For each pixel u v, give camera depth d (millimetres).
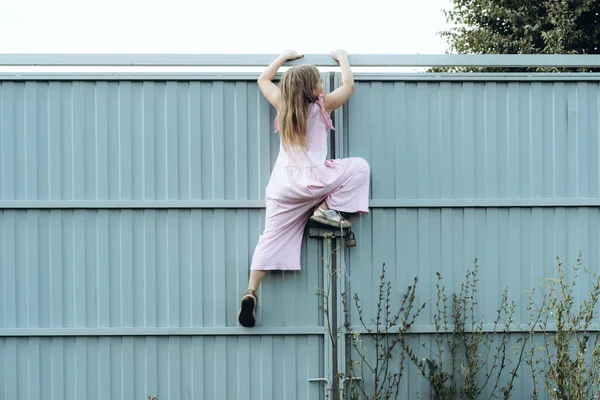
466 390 4602
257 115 4711
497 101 4793
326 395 4680
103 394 4668
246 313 4531
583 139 4820
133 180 4680
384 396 4742
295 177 4496
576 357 4492
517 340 4820
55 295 4652
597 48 12102
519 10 12391
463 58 4742
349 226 4629
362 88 4742
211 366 4703
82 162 4664
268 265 4590
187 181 4695
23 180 4648
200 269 4695
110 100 4676
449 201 4754
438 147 4770
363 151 4742
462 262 4777
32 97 4648
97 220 4672
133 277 4680
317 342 4715
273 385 4707
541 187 4805
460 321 4773
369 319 4746
